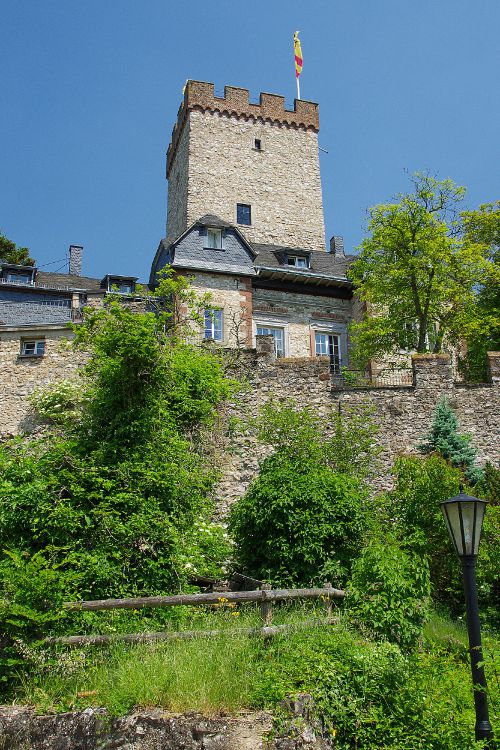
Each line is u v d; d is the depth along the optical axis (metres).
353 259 29.36
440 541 11.69
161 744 6.20
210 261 25.09
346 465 13.16
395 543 10.08
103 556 8.88
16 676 6.92
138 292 16.53
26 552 8.04
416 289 22.08
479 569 11.51
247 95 33.06
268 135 32.97
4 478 9.13
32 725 6.48
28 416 17.98
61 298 25.16
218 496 14.70
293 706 6.49
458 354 22.91
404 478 12.63
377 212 22.12
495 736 6.46
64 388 17.58
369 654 7.38
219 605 9.12
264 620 8.09
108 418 10.79
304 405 16.41
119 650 7.34
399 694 6.97
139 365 10.85
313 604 8.86
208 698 6.53
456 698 7.07
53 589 7.43
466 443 15.71
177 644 7.45
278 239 31.72
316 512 10.50
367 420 14.94
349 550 10.42
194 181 31.22
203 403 13.94
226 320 24.64
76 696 6.72
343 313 26.91
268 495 10.75
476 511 6.77
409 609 8.74
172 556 9.37
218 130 32.19
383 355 23.44
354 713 6.76
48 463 9.70
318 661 7.07
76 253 31.03
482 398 16.78
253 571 10.57
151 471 9.97
